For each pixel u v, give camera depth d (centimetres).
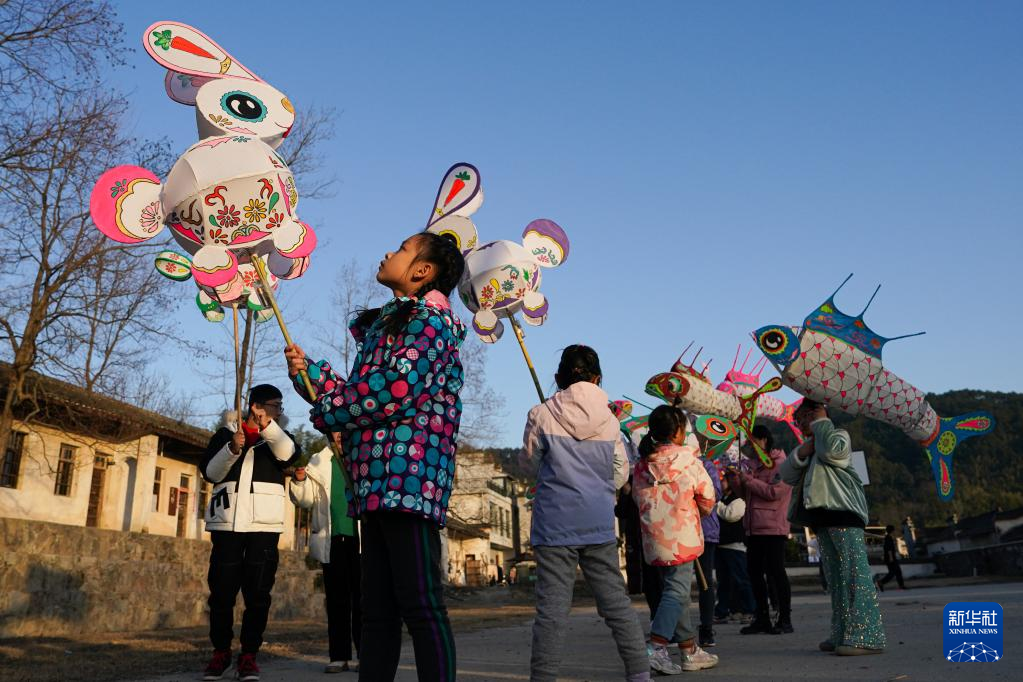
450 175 511
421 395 263
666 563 458
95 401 1446
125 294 1319
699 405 722
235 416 514
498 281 561
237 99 371
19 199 1220
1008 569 2494
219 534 495
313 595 1548
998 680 358
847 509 493
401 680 452
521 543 5150
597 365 403
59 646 738
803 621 812
